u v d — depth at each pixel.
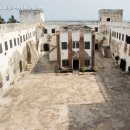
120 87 27.58
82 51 34.59
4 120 19.47
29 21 53.94
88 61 35.22
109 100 23.53
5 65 27.27
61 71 34.72
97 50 52.62
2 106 22.50
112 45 45.53
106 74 33.56
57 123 18.75
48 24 51.25
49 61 43.28
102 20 52.84
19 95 25.53
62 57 34.91
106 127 17.95
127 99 23.77
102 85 28.44
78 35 33.94
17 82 30.56
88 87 27.73
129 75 32.84
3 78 26.44
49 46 52.62
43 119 19.52
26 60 40.41
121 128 17.77
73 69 36.03
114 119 19.30
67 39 34.06
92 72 34.44
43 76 33.22
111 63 40.84
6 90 27.34
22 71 36.41
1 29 26.61
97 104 22.50
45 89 27.33
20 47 35.62
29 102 23.41
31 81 30.81
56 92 26.17
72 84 29.05
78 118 19.58
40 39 51.94
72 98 24.19
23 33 38.06
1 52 25.81
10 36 29.80
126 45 34.12
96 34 51.88
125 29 34.62
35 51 45.06
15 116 20.22
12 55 30.58
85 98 24.12
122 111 20.84
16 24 36.12
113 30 44.41
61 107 21.94
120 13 52.53
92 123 18.64
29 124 18.69
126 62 34.44
